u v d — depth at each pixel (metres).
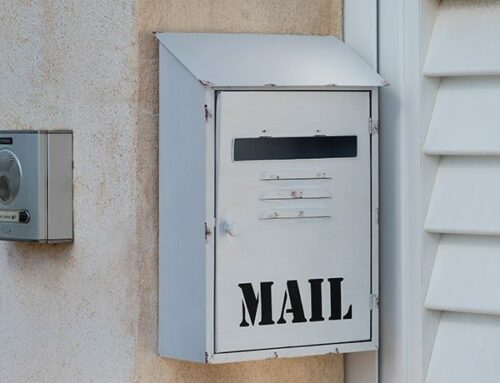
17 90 3.16
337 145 2.96
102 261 2.96
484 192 3.02
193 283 2.82
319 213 2.94
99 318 2.97
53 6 3.06
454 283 3.05
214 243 2.79
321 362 3.21
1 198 3.06
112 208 2.93
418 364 3.09
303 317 2.93
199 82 2.76
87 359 3.01
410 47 3.08
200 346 2.81
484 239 3.05
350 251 2.98
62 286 3.07
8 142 3.04
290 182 2.90
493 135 2.97
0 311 3.23
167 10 2.91
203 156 2.78
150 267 2.90
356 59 3.04
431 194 3.09
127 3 2.87
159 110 2.88
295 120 2.88
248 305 2.85
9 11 3.17
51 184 2.99
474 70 2.99
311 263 2.93
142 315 2.89
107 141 2.93
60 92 3.04
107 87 2.92
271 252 2.87
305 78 2.90
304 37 3.08
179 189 2.84
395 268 3.13
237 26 3.03
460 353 3.07
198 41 2.89
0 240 3.07
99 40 2.94
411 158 3.09
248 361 3.07
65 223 3.02
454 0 3.09
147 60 2.88
